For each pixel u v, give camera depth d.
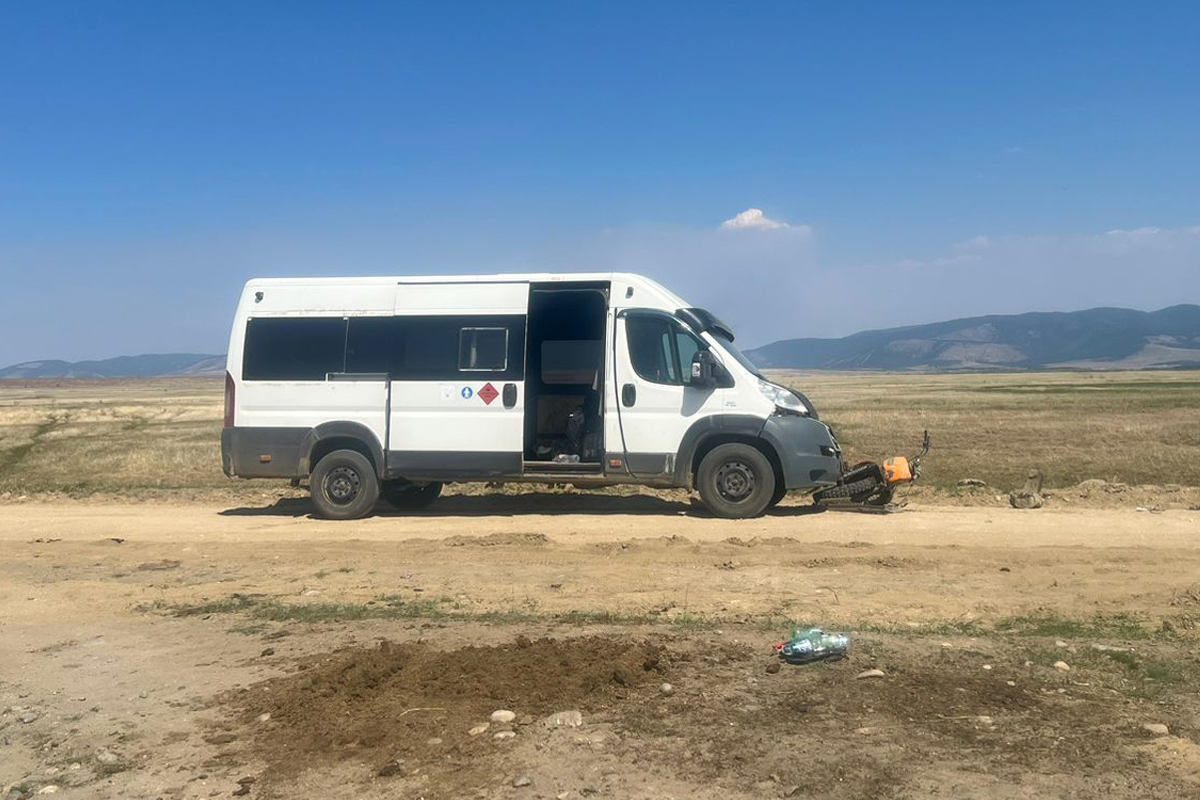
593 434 13.44
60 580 9.25
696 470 13.02
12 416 55.09
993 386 96.06
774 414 12.58
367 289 13.54
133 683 6.09
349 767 4.65
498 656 5.99
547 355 13.78
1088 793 4.17
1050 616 7.12
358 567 9.55
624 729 4.94
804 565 9.08
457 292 13.31
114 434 37.66
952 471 19.77
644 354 12.89
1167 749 4.56
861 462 13.59
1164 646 6.21
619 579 8.62
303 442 13.50
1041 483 15.68
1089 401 53.91
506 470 13.12
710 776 4.43
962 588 8.06
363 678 5.70
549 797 4.28
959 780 4.31
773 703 5.23
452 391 13.21
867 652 6.05
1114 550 9.66
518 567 9.30
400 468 13.33
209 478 20.30
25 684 6.15
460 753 4.72
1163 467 19.81
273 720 5.27
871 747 4.67
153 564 10.02
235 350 13.77
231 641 6.91
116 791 4.55
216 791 4.50
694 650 6.16
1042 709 5.11
